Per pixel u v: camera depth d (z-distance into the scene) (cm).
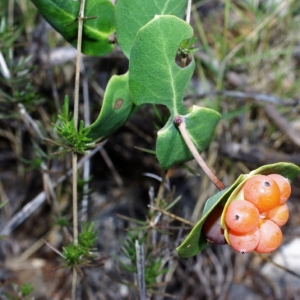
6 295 18
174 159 12
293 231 25
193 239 10
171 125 12
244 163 26
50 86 24
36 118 24
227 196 10
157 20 10
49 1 12
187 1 13
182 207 25
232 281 24
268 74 28
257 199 9
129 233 16
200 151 12
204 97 25
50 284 24
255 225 9
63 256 14
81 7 12
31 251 24
